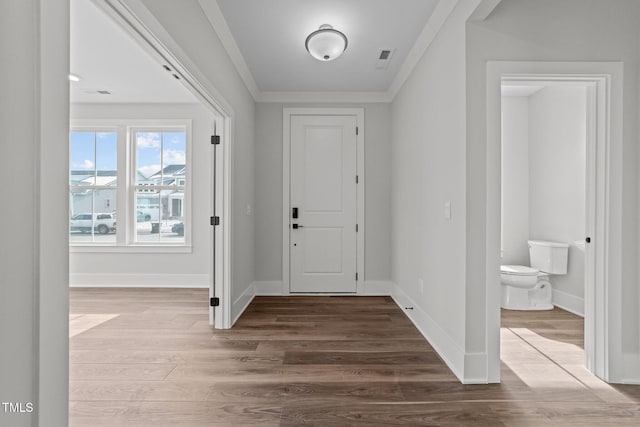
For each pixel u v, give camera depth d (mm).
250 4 2521
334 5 2537
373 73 3803
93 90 4398
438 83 2697
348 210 4527
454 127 2379
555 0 2219
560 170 3857
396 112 4191
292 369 2330
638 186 2211
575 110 3645
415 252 3344
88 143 4938
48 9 986
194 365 2387
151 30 1640
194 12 2244
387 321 3389
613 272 2215
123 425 1709
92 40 3121
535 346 2766
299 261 4520
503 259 4395
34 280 973
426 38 2893
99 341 2832
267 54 3344
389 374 2270
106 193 4965
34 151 967
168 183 5020
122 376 2223
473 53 2195
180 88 4336
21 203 949
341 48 2791
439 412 1841
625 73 2221
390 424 1734
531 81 2275
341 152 4516
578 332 3078
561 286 3846
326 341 2848
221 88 2879
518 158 4430
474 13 2100
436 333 2711
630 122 2221
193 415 1799
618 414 1840
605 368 2213
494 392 2057
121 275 4910
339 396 1991
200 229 4918
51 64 1002
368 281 4520
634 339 2217
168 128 4980
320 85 4172
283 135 4484
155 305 3934
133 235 4980
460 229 2273
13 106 932
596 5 2229
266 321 3381
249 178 4121
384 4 2523
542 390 2084
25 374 961
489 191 2189
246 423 1733
